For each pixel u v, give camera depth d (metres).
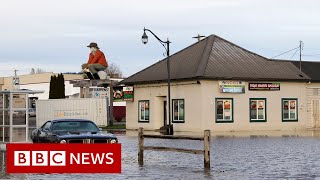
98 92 56.88
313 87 49.66
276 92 47.22
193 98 44.19
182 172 17.17
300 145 28.42
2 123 26.14
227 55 47.94
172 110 46.41
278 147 27.09
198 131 43.59
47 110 54.25
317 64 53.78
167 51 43.06
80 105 54.16
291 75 48.06
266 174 16.59
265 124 46.47
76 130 22.09
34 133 24.12
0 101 26.22
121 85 56.28
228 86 44.44
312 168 18.16
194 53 48.69
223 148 26.56
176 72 46.41
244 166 18.75
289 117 47.94
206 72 43.78
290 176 16.14
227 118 44.62
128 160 21.16
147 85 49.09
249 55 49.25
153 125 48.06
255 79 45.66
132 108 51.09
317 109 49.88
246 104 45.62
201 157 22.16
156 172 17.23
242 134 40.53
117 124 58.41
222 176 16.14
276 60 49.91
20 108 25.75
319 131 45.25
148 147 19.58
